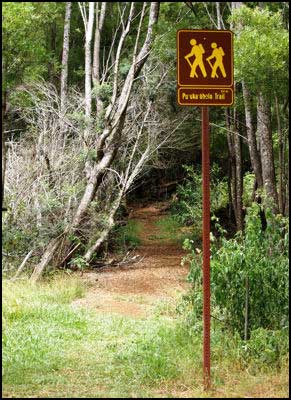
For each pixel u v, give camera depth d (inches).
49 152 650.8
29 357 362.6
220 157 971.9
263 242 355.3
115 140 668.1
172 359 339.6
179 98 285.1
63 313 472.4
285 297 338.3
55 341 401.1
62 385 311.0
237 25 549.0
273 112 732.0
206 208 291.9
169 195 1157.1
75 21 1039.0
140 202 1170.6
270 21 494.9
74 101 817.5
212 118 877.8
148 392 295.6
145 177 1128.8
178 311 414.6
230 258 342.3
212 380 302.5
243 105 687.1
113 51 1037.2
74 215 656.4
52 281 587.2
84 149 661.3
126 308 509.7
